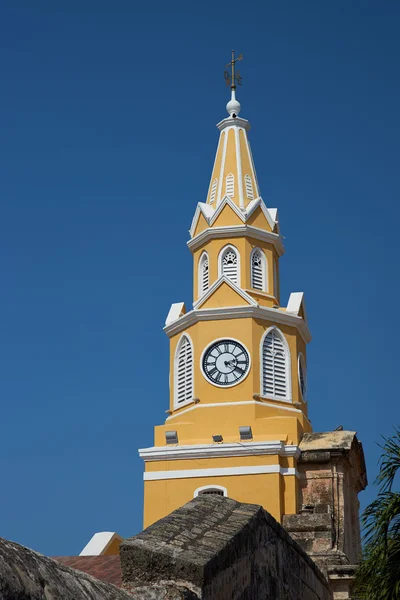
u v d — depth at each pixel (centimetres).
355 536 4900
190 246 5688
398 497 2038
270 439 5009
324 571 3012
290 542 1814
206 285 5578
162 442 5222
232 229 5525
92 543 3678
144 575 1193
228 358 5256
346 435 4928
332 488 4722
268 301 5497
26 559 879
